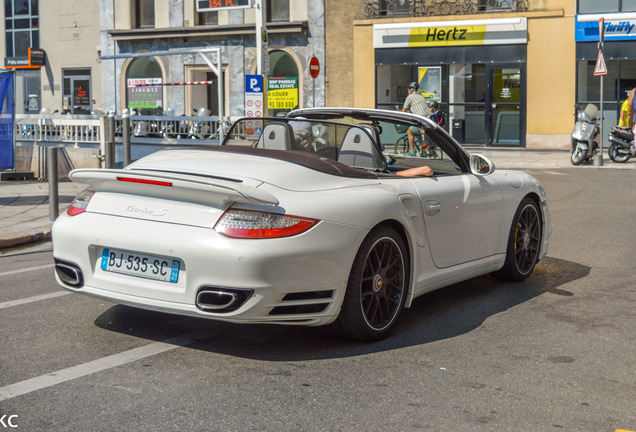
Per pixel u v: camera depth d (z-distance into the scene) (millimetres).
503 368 4367
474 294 6211
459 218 5629
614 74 24797
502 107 26062
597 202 12117
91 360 4438
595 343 4867
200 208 4344
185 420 3580
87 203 4746
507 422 3602
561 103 25406
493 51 25922
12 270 7297
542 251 6875
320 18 28031
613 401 3883
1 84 15688
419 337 4977
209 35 29656
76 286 4707
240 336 4934
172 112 27375
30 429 3463
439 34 26375
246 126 5797
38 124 20938
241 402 3812
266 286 4191
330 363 4430
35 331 5027
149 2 31094
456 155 6000
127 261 4500
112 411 3680
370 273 4770
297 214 4309
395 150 5836
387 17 27312
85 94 32781
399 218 4895
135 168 4930
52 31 33031
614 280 6746
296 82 28750
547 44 25375
